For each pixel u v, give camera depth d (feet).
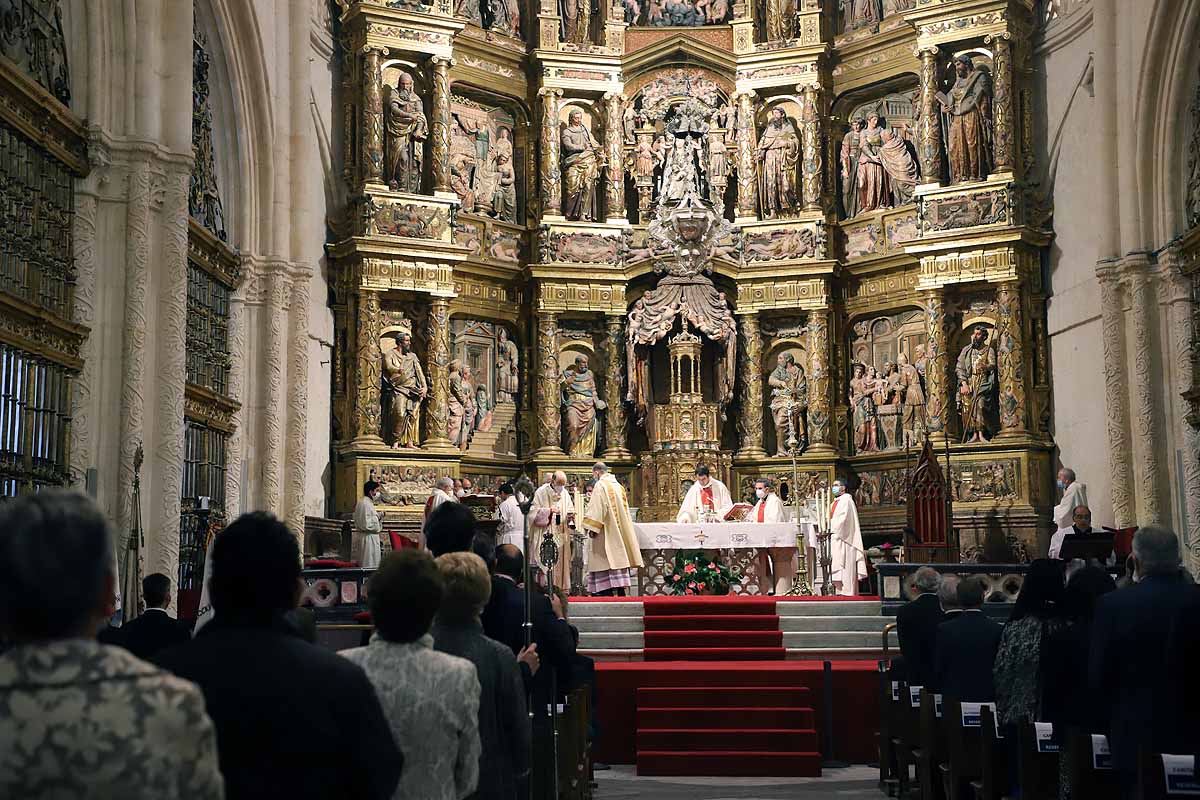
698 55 90.63
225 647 11.82
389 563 15.92
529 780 23.45
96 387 49.26
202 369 63.36
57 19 48.67
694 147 90.38
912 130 87.81
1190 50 67.46
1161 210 69.87
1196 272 67.05
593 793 43.24
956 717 30.14
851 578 72.64
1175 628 19.85
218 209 66.39
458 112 86.84
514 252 88.22
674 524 68.69
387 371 81.20
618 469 87.45
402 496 79.20
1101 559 56.85
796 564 69.92
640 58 90.38
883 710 44.06
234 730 11.44
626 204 91.20
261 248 69.56
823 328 87.51
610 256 88.38
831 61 90.53
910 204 85.76
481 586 18.99
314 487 77.51
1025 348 81.35
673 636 58.70
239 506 67.26
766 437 88.99
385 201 81.00
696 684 52.70
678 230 87.61
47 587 9.19
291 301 70.90
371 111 81.51
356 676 12.13
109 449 49.32
